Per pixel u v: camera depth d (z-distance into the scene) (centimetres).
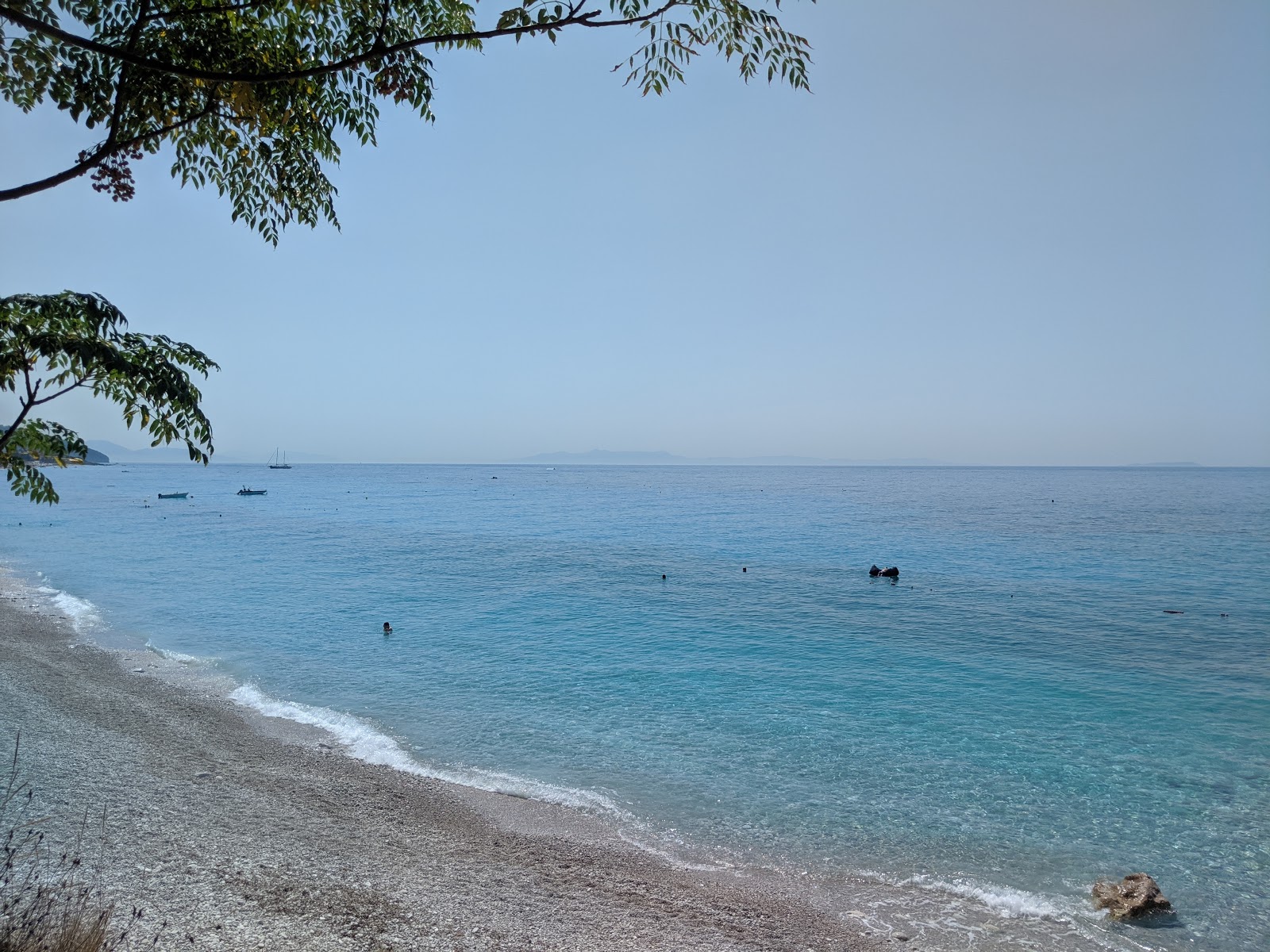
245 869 978
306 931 834
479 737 1631
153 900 864
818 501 12469
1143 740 1664
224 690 1908
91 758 1335
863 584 3869
